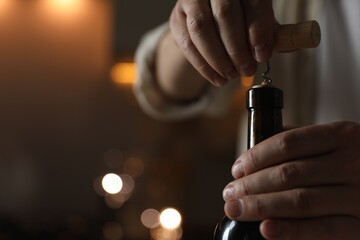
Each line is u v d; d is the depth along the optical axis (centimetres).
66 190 337
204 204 327
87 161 339
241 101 275
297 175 46
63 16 346
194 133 329
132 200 323
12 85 342
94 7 346
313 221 46
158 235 221
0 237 237
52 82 343
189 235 304
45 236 240
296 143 47
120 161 335
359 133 48
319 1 91
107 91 342
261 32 49
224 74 53
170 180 312
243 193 48
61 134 340
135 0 247
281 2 95
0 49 342
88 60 344
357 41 88
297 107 93
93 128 341
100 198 280
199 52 55
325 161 47
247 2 51
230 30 50
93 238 248
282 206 45
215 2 51
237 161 50
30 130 340
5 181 333
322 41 92
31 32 345
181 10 57
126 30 247
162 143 332
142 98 103
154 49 98
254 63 51
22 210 330
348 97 90
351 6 89
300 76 93
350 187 47
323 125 48
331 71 91
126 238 271
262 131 49
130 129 338
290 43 49
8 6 344
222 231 49
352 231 46
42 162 338
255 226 47
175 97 97
